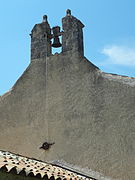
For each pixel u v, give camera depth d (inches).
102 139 437.1
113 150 424.8
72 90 483.8
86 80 476.7
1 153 357.7
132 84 439.5
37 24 559.2
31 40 557.0
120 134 426.6
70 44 513.0
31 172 284.2
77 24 519.5
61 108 483.5
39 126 494.9
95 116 452.1
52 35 551.8
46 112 495.5
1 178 268.8
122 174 409.1
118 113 436.8
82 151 446.0
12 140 513.7
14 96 538.6
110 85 455.5
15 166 280.7
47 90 507.5
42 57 534.6
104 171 421.7
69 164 447.8
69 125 468.1
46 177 297.4
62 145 463.8
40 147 481.1
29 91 525.7
